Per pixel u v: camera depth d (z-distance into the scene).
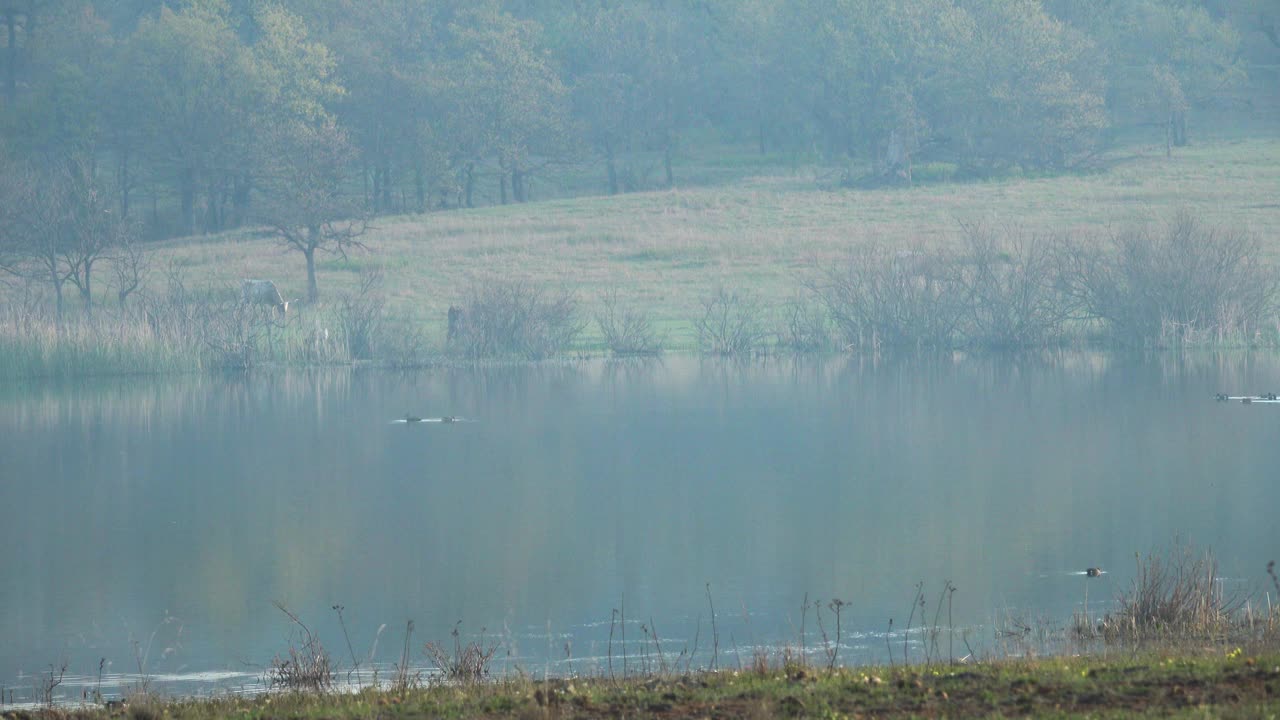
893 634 19.08
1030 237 97.06
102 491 33.75
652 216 114.25
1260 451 36.09
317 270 96.25
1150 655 14.46
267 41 137.62
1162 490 30.84
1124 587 21.72
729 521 28.81
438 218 118.56
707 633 19.66
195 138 130.00
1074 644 17.19
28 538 28.14
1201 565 21.12
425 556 25.98
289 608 21.97
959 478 33.34
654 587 23.00
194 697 14.84
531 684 14.02
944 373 57.75
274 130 114.00
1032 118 135.88
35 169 119.00
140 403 51.91
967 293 69.44
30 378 60.56
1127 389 50.50
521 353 67.62
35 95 134.25
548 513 30.23
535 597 22.47
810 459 37.06
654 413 47.16
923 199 117.62
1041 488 31.62
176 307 68.81
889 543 26.12
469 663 16.77
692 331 74.69
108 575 24.72
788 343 69.25
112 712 14.13
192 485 34.50
